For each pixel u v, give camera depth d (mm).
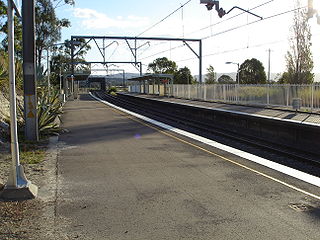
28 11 11672
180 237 4473
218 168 8094
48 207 5488
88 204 5648
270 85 27109
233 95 32906
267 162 8727
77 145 11211
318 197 6016
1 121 12719
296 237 4488
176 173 7656
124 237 4469
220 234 4570
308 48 32938
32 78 11750
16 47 34594
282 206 5586
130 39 44500
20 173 6008
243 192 6293
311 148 13539
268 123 16469
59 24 48469
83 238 4426
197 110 25156
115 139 12469
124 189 6465
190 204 5668
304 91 23609
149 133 14023
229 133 18344
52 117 14094
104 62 49562
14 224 4820
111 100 54031
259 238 4453
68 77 54594
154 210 5398
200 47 43344
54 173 7633
